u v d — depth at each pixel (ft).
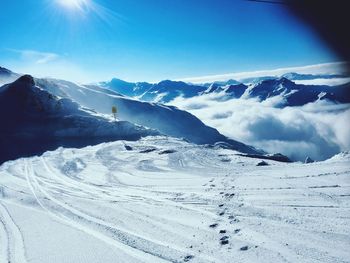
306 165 72.23
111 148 159.94
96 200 58.59
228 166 88.79
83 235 38.91
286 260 26.96
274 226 34.68
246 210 41.55
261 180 59.00
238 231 34.68
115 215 46.50
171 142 180.04
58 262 31.42
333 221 33.86
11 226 46.11
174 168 93.45
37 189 77.36
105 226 41.75
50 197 65.98
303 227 33.32
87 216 47.91
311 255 27.27
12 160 157.58
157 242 34.30
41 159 143.64
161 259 30.01
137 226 40.42
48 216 50.44
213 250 30.76
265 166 82.79
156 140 193.77
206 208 44.80
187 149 137.49
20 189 79.05
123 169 99.40
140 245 33.94
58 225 44.57
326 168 62.34
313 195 44.27
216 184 61.31
